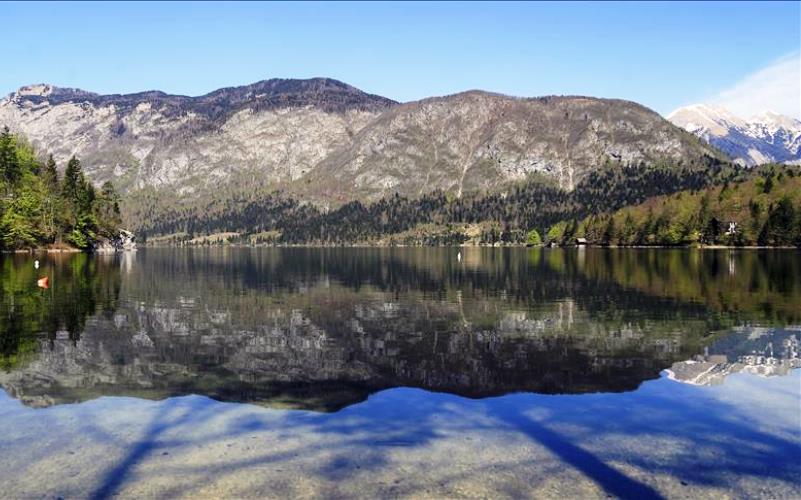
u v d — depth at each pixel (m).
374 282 62.56
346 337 27.58
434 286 57.03
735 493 10.95
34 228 134.62
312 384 18.73
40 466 12.06
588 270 81.38
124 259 127.62
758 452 12.93
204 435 13.92
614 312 36.69
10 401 16.75
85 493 10.84
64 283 57.75
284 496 10.73
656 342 26.25
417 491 10.95
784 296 45.22
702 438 13.77
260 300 44.06
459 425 14.71
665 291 49.94
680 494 10.91
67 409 15.98
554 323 32.12
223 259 141.75
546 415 15.55
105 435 13.89
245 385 18.59
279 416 15.39
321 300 44.09
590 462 12.35
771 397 17.23
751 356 23.09
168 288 53.81
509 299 44.56
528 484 11.28
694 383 18.91
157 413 15.63
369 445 13.30
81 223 148.75
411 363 21.89
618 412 15.79
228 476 11.59
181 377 19.61
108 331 29.08
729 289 51.06
